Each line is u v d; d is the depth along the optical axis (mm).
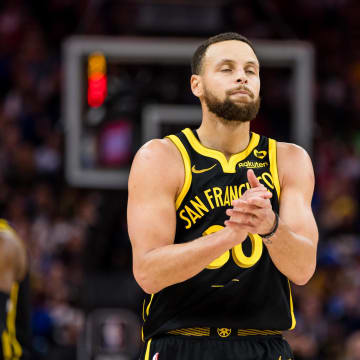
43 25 38250
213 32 18219
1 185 30812
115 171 18172
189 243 7445
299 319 22969
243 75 7895
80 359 16109
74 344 20531
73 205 29000
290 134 18828
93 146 18344
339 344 22297
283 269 7688
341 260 26812
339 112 36594
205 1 18219
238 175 8008
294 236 7453
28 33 37531
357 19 39125
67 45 18422
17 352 11695
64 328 22297
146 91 18234
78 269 25891
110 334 15812
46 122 33906
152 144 8125
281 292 8055
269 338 8141
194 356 7867
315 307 23312
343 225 29578
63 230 27891
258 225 7211
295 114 18797
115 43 18344
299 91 18734
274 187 8102
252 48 8148
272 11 18500
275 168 8188
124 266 17094
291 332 22047
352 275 25562
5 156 31672
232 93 7863
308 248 7590
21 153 31734
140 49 18219
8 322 11586
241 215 7164
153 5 18266
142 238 7770
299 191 8172
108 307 15969
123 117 18281
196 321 7902
